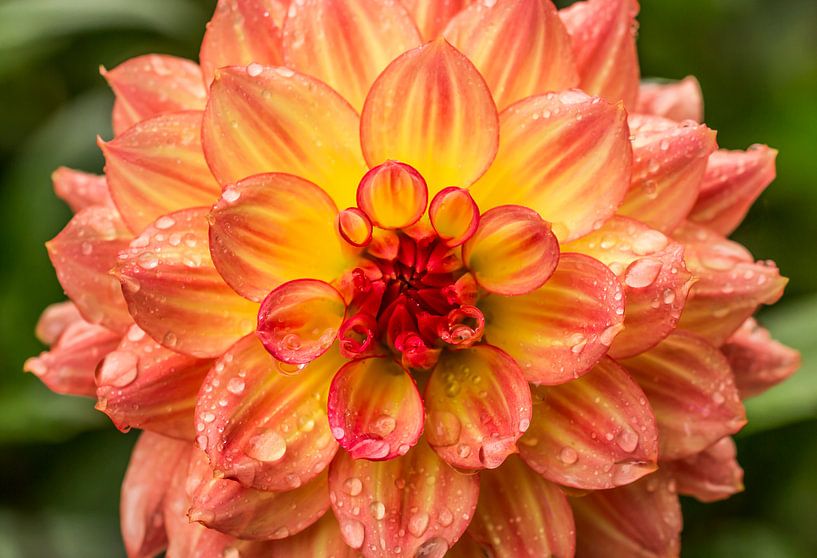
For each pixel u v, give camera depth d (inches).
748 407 11.9
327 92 9.8
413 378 10.0
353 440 9.5
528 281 9.7
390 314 10.0
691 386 10.1
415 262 10.1
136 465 10.6
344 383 9.6
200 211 9.8
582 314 9.7
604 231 9.9
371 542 9.5
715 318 10.2
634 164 10.1
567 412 9.8
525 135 9.8
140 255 9.6
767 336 11.0
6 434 12.0
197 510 9.6
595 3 10.5
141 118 10.6
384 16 10.0
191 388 9.9
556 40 10.0
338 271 10.1
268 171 9.8
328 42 10.0
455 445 9.7
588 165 9.7
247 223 9.6
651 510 10.2
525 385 9.5
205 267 9.8
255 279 9.7
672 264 9.6
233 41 10.2
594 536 10.3
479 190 10.0
